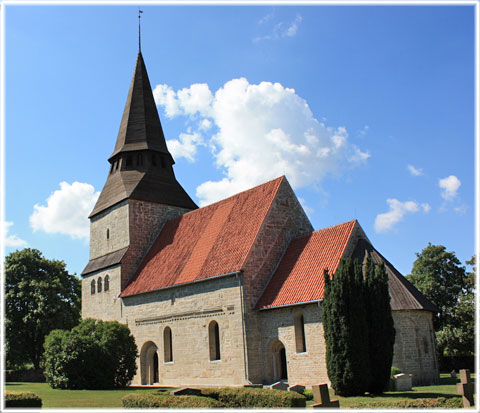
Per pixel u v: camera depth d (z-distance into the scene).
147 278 41.88
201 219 43.16
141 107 51.44
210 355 34.44
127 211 46.12
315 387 19.19
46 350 33.91
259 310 33.00
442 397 21.50
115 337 34.97
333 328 25.70
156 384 39.09
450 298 56.44
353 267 26.50
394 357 29.80
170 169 51.28
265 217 35.78
